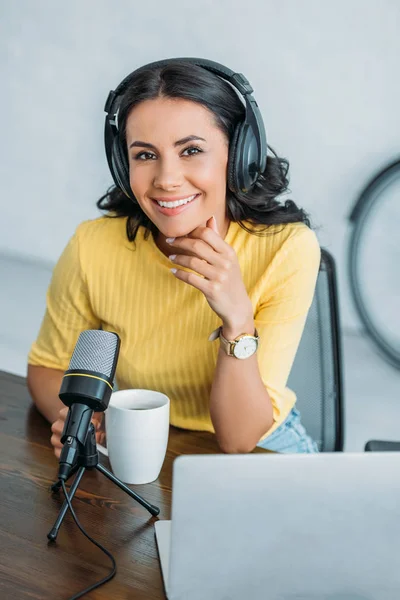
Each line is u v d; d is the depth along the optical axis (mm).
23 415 1477
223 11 3906
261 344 1524
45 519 1119
